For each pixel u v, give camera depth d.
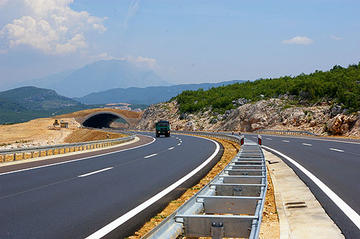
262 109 74.44
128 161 18.75
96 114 193.62
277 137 44.47
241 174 9.44
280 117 66.94
